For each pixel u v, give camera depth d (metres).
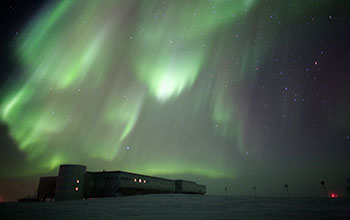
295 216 15.72
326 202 28.50
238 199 35.88
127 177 52.16
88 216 17.95
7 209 24.16
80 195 47.16
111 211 21.44
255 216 16.34
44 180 53.38
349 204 25.39
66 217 17.47
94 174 52.28
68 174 46.78
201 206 25.77
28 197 52.03
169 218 16.17
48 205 29.06
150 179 59.62
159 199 36.44
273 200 33.47
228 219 15.01
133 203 30.02
